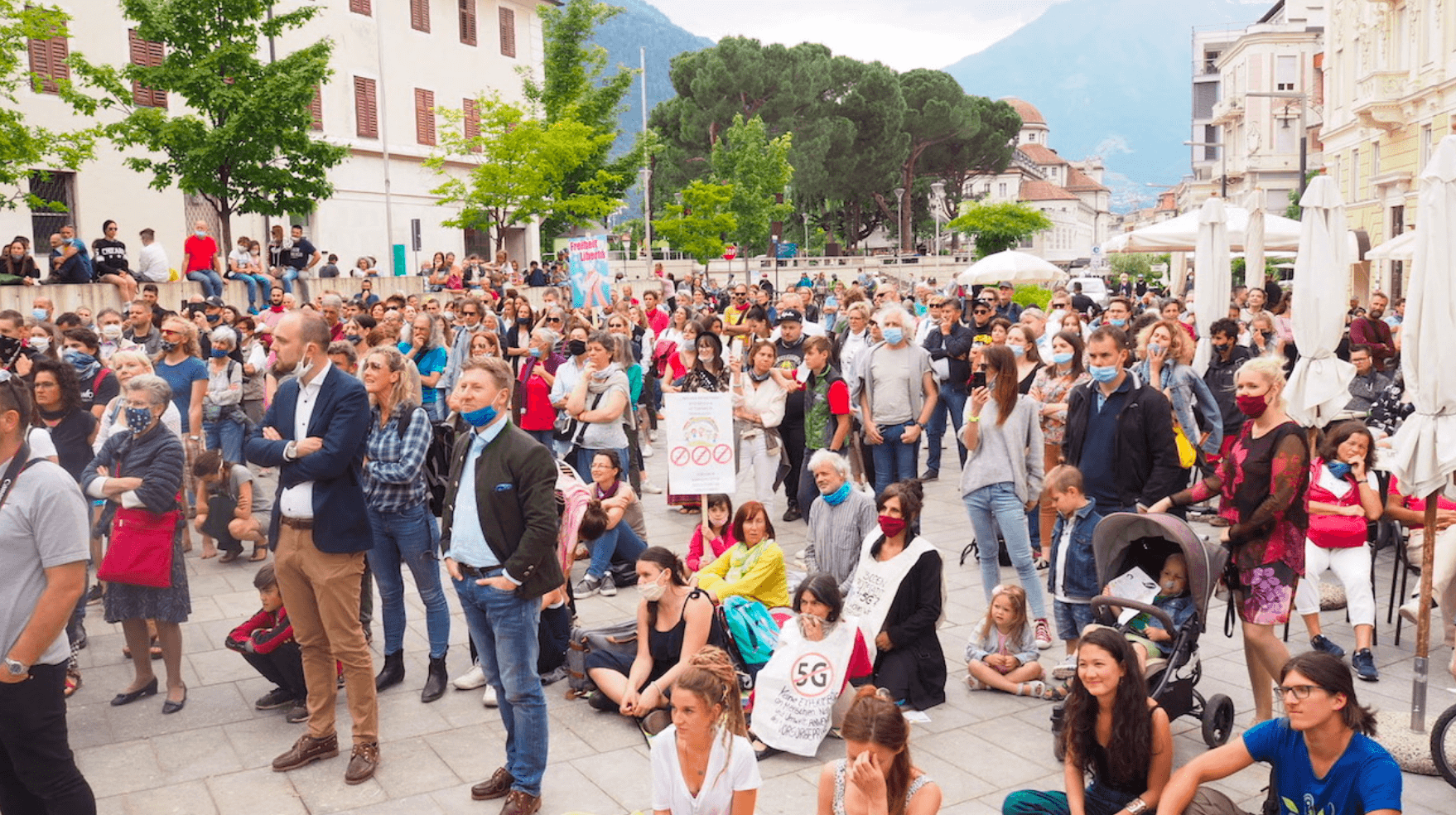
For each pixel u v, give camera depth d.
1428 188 6.03
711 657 4.69
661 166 76.44
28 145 18.83
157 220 27.50
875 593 6.68
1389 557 9.83
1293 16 71.81
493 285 25.64
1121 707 4.85
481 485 5.36
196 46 21.30
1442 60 30.95
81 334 9.16
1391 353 13.84
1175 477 6.70
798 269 77.31
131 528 6.62
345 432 5.66
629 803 5.61
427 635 8.20
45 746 4.59
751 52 75.19
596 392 10.28
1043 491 7.49
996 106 92.38
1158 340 9.17
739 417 10.70
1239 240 16.16
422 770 6.00
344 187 33.97
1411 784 5.68
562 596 7.27
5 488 4.45
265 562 10.04
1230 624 6.31
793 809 5.52
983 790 5.68
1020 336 10.38
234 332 10.82
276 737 6.46
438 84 37.91
